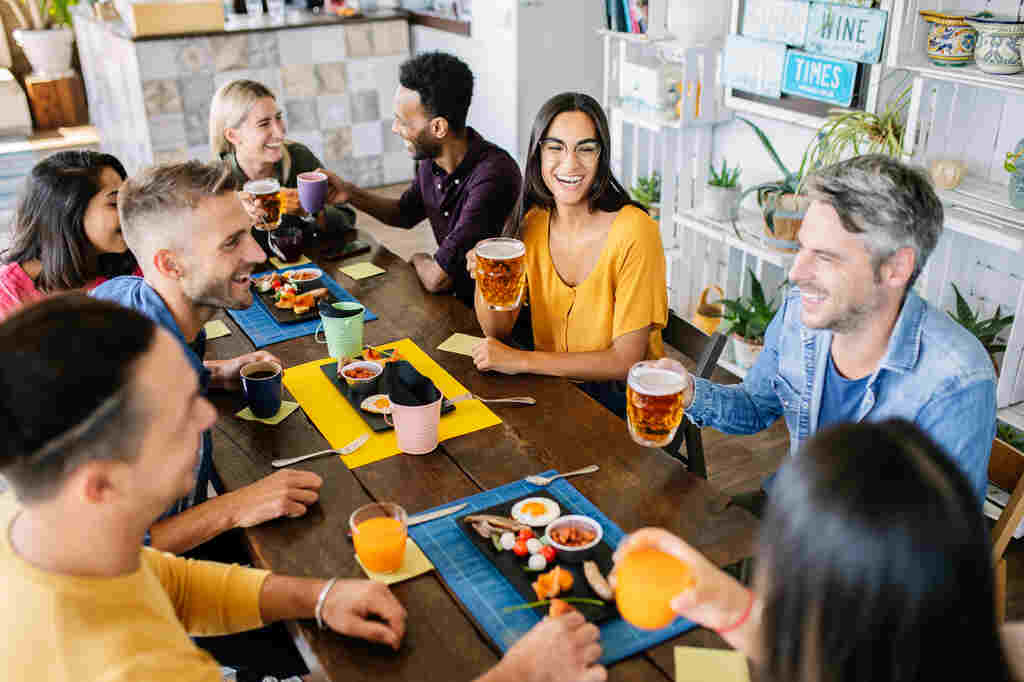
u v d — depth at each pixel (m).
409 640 1.13
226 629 1.21
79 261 1.94
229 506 1.36
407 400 1.50
